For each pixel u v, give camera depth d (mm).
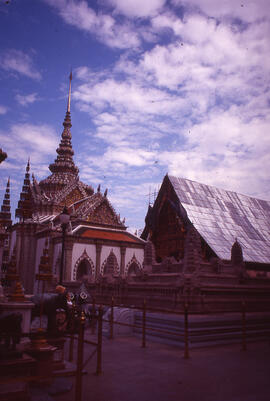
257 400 6996
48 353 7668
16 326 7566
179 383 8180
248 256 40719
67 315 10203
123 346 13383
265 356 11516
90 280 29859
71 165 69562
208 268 21922
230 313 18547
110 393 7340
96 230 51188
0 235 12578
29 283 49531
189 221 41875
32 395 6812
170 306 18188
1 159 12664
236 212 48656
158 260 47125
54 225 51844
